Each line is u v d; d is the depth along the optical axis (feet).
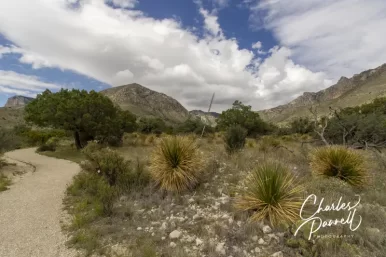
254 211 15.85
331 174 23.30
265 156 32.94
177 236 13.82
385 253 11.07
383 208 16.79
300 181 20.70
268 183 15.53
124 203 19.54
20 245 13.69
